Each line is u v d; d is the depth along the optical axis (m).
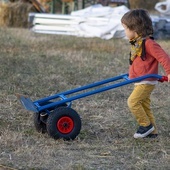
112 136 10.14
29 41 23.14
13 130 10.33
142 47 9.50
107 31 25.47
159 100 13.25
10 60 17.98
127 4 38.06
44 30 27.61
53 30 27.44
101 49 21.44
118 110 12.16
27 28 30.52
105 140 9.84
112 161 8.56
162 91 14.23
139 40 9.53
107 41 24.06
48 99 9.97
